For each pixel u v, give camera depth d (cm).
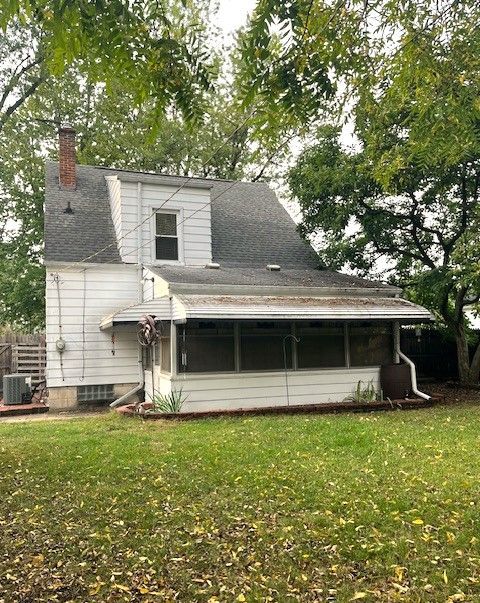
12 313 1858
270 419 898
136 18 219
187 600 310
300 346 1069
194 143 2002
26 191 1959
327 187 1277
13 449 676
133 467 577
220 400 990
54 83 1914
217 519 428
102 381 1222
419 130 360
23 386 1212
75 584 328
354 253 1388
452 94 324
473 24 320
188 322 926
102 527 416
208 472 554
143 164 2062
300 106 269
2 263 1830
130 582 331
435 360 1555
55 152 2025
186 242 1313
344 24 291
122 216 1261
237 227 1527
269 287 1048
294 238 1552
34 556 365
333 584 325
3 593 317
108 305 1233
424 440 694
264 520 424
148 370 1212
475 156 991
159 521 426
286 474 540
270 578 333
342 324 1110
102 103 1930
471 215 1182
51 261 1185
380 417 914
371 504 451
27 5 197
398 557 357
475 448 643
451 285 1254
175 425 846
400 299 1162
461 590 313
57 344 1183
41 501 478
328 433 749
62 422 934
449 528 399
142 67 238
